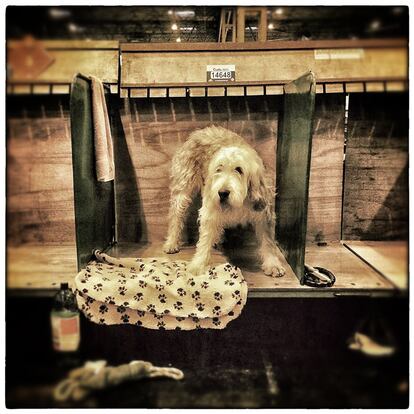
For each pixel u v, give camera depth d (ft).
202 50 7.25
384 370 5.82
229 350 6.38
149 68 7.30
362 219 7.89
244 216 6.66
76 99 5.93
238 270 6.38
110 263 6.93
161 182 8.06
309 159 5.70
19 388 5.68
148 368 6.07
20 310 5.82
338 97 7.64
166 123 7.87
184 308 6.05
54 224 7.52
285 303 6.23
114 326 6.28
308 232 8.11
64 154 7.39
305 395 5.69
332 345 6.09
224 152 6.35
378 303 5.92
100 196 7.29
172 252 7.62
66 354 5.94
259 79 7.20
